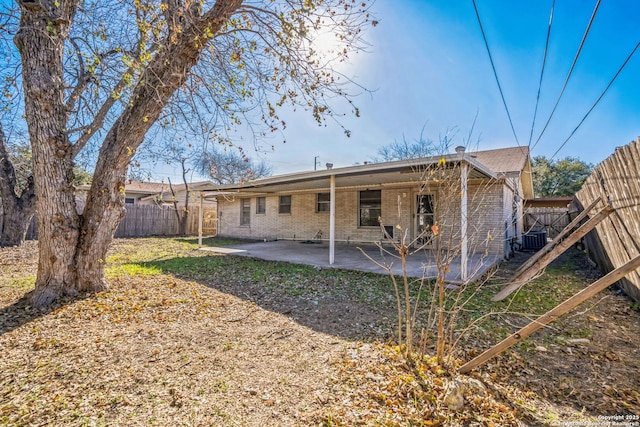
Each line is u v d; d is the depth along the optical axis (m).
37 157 4.30
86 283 4.80
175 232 18.64
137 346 3.16
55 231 4.43
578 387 2.55
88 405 2.19
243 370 2.72
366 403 2.26
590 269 7.74
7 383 2.45
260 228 15.58
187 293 5.18
